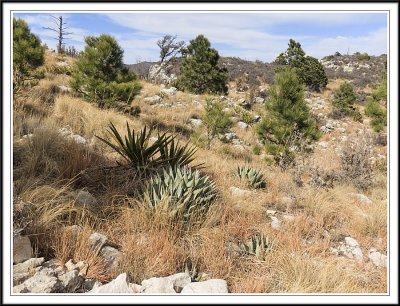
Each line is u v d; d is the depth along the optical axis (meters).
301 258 3.78
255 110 22.03
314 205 5.80
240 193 5.88
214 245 3.78
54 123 6.37
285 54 36.69
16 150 4.70
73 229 3.36
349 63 55.31
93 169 4.89
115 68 12.33
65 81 14.71
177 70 36.31
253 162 10.21
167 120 14.45
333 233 5.00
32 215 3.28
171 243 3.57
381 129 17.34
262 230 4.60
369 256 4.44
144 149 5.50
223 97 22.84
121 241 3.57
